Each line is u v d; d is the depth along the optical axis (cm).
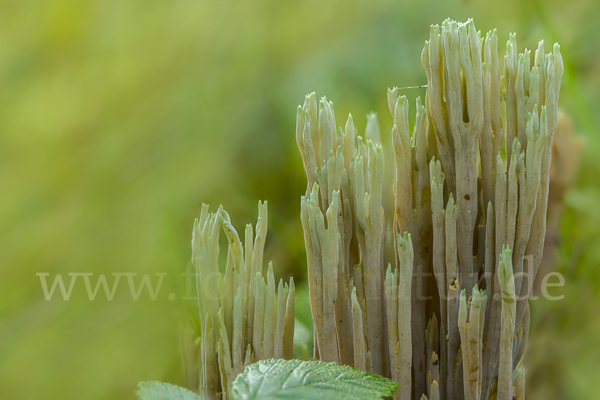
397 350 43
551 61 43
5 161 48
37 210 49
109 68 50
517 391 44
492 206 44
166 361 49
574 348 49
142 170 50
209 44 53
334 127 44
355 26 63
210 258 44
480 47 43
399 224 44
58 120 49
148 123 50
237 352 44
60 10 49
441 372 44
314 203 43
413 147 44
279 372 42
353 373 42
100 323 48
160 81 50
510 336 43
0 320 48
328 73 63
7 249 48
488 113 43
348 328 44
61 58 49
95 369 48
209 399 44
